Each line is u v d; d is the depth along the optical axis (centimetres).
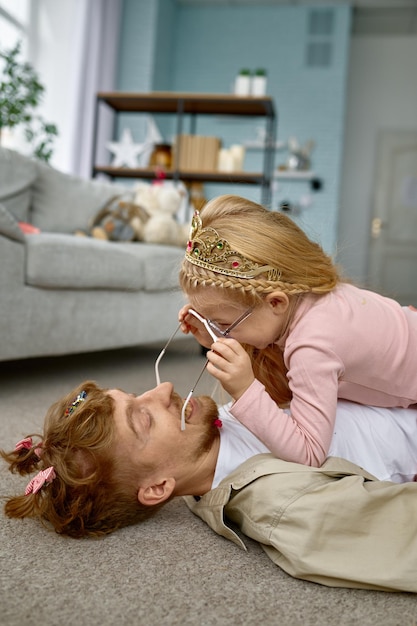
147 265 257
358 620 74
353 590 82
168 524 102
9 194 290
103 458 92
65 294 215
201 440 100
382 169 734
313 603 78
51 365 254
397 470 113
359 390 111
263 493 92
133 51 621
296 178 664
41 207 312
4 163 293
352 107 735
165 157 479
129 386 218
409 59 723
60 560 87
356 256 740
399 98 726
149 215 322
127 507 97
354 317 104
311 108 671
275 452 99
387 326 107
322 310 103
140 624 71
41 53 527
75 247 215
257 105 452
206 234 103
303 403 99
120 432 93
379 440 111
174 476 98
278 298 101
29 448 103
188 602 77
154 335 268
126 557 89
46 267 200
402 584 80
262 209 110
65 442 93
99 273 224
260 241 102
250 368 99
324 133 669
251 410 98
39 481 91
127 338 250
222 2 678
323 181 669
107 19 580
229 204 110
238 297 101
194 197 519
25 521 100
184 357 299
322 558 83
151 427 96
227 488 97
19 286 195
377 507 86
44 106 522
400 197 732
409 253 732
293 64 673
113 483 94
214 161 473
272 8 674
